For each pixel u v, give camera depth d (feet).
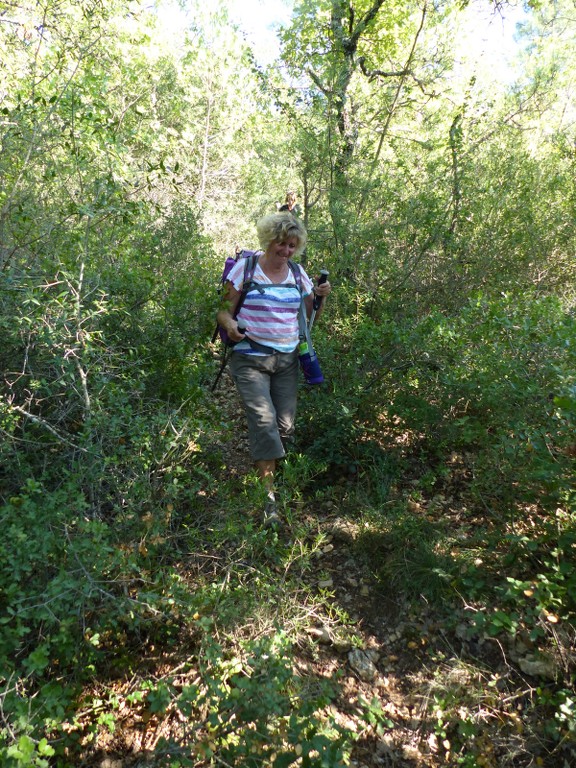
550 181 21.06
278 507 11.61
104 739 7.59
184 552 9.84
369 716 7.93
